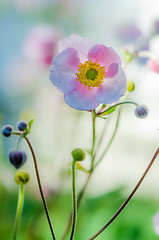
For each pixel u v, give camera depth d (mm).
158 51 689
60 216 765
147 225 753
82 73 500
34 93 973
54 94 857
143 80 727
